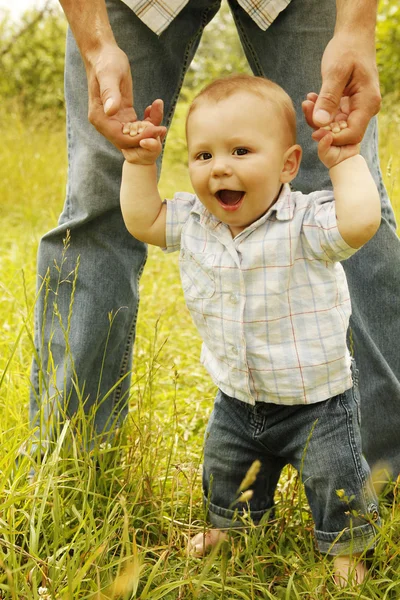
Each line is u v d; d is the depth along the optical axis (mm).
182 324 3713
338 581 1744
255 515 1895
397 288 2045
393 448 2129
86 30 1753
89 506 1809
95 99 1738
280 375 1675
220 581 1714
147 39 1957
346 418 1718
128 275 2109
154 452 2234
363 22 1654
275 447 1804
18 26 13461
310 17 1923
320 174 1990
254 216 1667
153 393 2799
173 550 1831
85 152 1992
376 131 2051
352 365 1776
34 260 4164
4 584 1595
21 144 6969
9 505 1665
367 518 1688
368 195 1572
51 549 1776
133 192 1776
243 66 11930
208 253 1707
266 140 1627
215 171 1607
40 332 2127
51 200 6152
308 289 1651
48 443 1920
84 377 2090
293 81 1983
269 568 1813
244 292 1654
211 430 1864
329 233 1595
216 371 1792
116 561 1595
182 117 10742
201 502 2051
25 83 13305
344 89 1654
